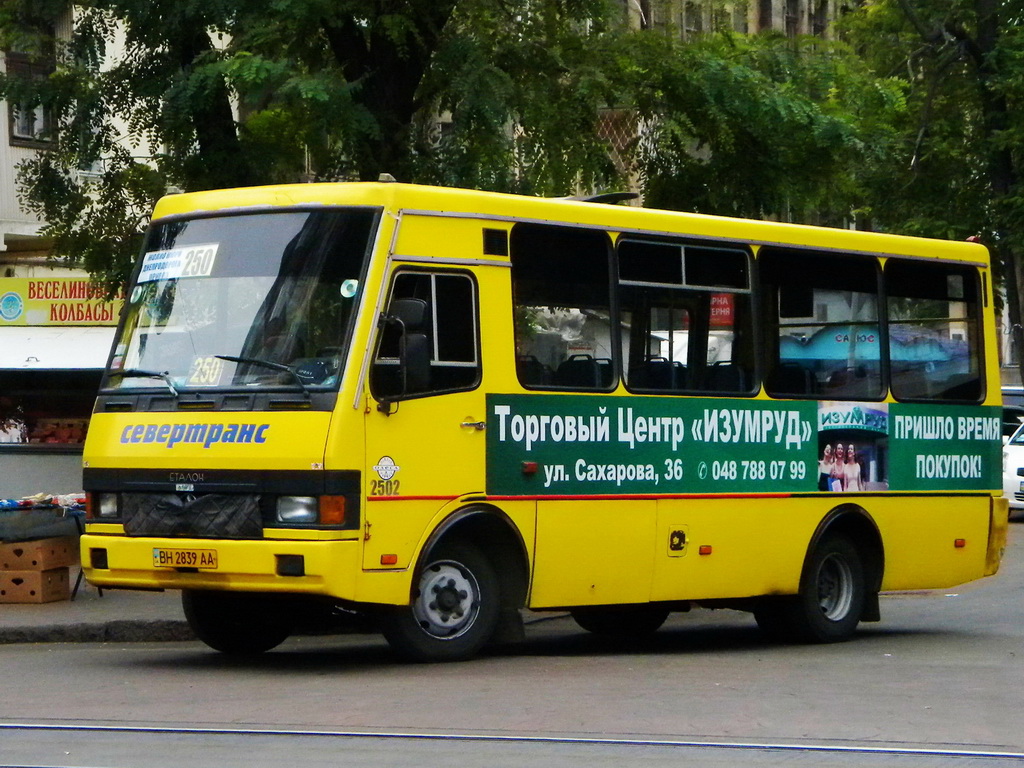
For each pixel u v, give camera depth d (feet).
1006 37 121.08
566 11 67.87
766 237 49.73
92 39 61.16
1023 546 88.89
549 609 43.62
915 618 60.13
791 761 28.73
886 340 53.36
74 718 33.12
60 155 62.23
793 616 50.55
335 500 38.63
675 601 48.37
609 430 44.80
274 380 39.78
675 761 28.53
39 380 74.95
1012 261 126.72
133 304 42.93
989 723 33.37
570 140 67.62
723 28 73.36
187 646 48.98
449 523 40.91
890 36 128.36
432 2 61.26
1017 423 123.13
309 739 30.45
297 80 55.93
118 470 41.22
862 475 52.19
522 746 29.84
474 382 41.73
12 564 54.54
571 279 44.39
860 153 73.41
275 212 41.60
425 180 61.67
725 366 48.29
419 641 41.27
